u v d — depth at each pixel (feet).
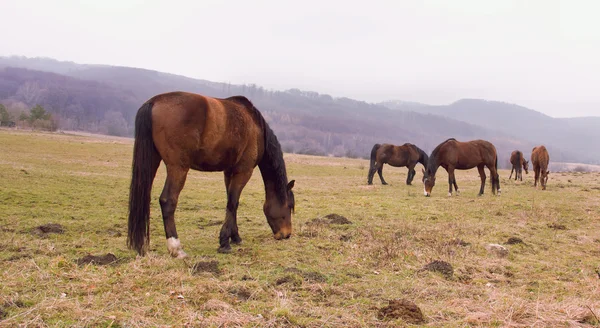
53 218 27.32
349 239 25.31
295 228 27.84
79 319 11.43
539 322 12.70
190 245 22.38
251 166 22.02
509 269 19.98
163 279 15.26
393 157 67.82
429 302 14.60
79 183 47.01
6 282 14.05
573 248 25.43
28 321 11.03
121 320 11.56
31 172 50.19
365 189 59.52
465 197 51.49
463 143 53.67
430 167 52.70
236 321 11.81
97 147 111.45
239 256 20.20
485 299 15.08
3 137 106.83
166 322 11.75
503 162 492.54
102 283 14.55
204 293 14.05
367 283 16.48
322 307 13.52
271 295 14.48
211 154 19.81
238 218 31.71
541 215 36.94
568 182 80.74
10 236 21.26
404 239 25.13
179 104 18.83
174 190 19.10
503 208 41.04
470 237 26.94
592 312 13.25
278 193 23.57
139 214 18.21
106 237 23.15
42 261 17.06
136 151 18.37
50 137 137.80
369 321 12.57
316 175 86.69
